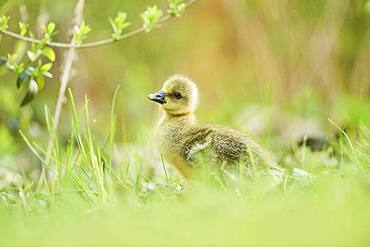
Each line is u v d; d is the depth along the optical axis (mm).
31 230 8727
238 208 8664
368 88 20406
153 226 7977
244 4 23859
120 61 24625
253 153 11586
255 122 18672
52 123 12641
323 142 14883
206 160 11688
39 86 12891
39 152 16484
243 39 24375
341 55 22984
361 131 13281
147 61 25078
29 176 15703
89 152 12062
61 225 8773
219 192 10125
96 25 23672
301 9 23625
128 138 17859
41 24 17266
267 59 23500
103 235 7594
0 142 16938
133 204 10070
